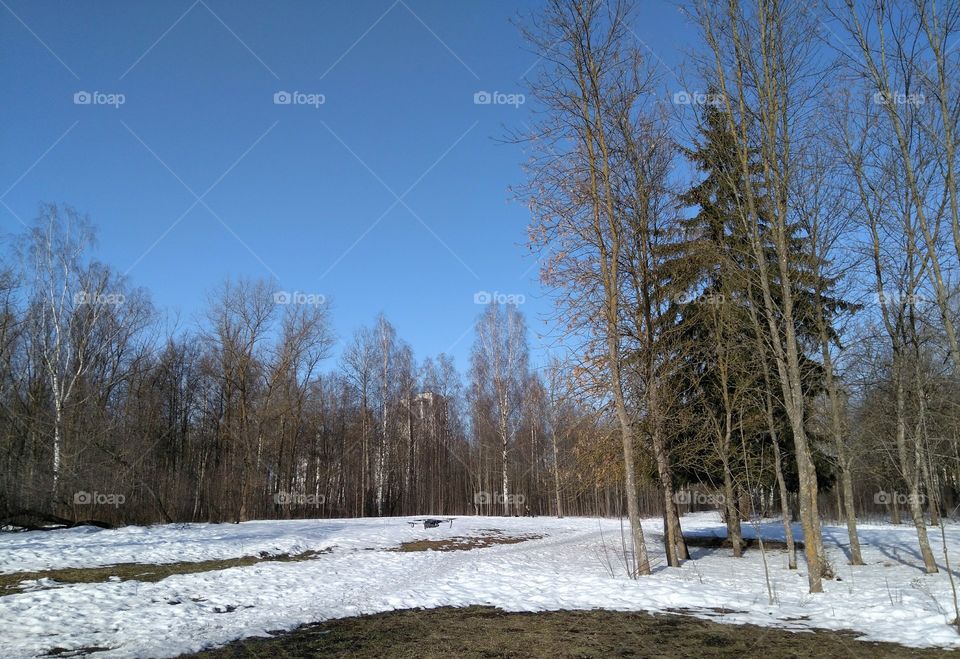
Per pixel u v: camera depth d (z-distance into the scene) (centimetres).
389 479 5634
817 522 1788
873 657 898
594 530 3728
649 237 1914
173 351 4756
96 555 1962
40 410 3019
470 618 1218
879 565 2058
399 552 2477
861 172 1777
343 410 5819
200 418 4706
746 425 1973
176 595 1430
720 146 1789
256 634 1068
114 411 3603
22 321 3048
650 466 2198
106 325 3500
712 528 3878
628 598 1412
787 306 1586
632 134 1830
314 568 1930
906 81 1389
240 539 2544
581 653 949
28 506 2773
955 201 1235
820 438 2206
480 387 5331
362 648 979
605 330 1711
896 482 2544
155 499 3388
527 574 1811
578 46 1756
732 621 1169
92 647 977
